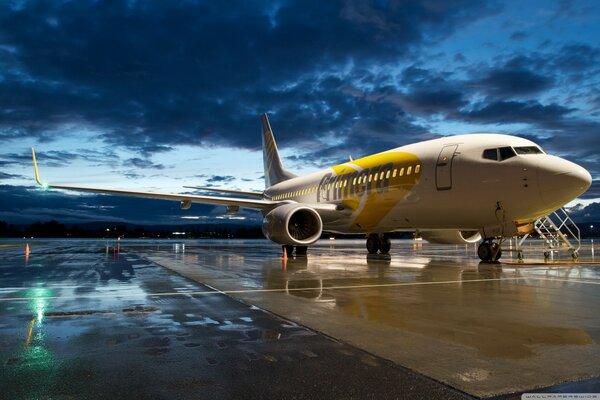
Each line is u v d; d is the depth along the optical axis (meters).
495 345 4.39
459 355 4.05
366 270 12.38
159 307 6.43
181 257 18.72
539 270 12.42
